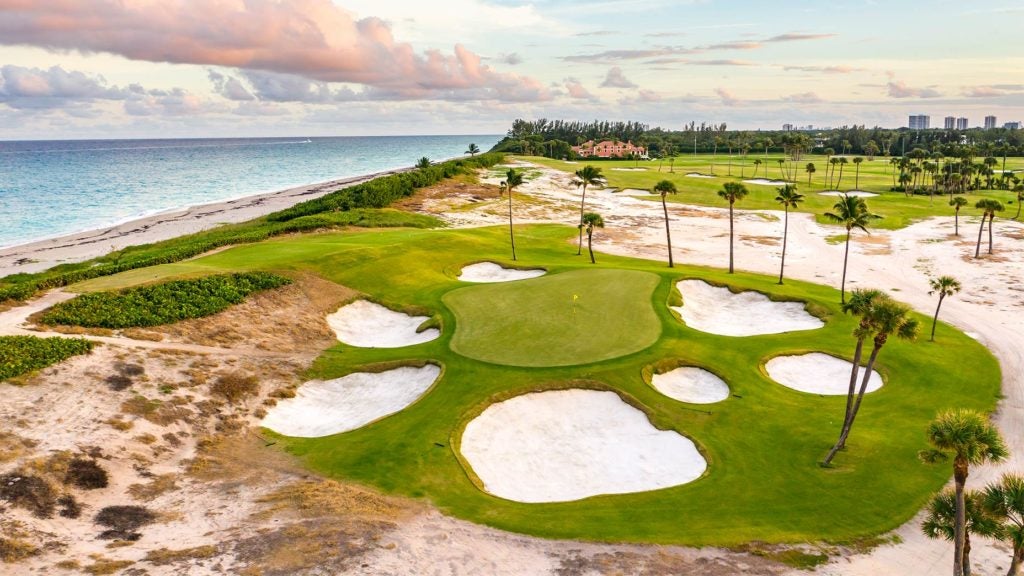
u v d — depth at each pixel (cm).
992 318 5856
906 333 3066
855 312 3150
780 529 2725
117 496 2764
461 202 12456
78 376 3478
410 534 2556
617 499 2964
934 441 2178
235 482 2978
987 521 2252
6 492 2566
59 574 2173
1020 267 7869
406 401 3834
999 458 2103
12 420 3009
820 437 3550
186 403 3556
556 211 12206
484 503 2866
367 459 3192
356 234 8256
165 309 4547
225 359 4116
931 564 2553
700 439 3481
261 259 6109
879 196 13925
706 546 2581
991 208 8431
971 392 4166
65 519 2544
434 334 4769
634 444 3466
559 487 3142
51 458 2833
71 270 7031
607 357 4159
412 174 13288
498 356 4178
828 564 2509
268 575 2211
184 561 2280
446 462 3169
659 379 4062
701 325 5266
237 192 17138
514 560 2434
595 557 2475
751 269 7856
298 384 4081
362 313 5409
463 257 7269
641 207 12838
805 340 4903
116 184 19475
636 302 5225
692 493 3008
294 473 3088
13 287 4756
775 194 14238
